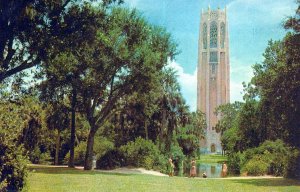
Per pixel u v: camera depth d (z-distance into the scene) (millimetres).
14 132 12875
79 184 19500
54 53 22609
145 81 37469
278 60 36906
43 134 46562
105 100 41719
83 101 39531
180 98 56094
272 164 35344
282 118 33375
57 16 21250
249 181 24922
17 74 24797
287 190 18922
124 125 56469
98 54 33375
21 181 12719
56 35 21500
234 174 44188
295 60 31016
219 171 55688
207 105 194875
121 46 34562
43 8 20734
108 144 50844
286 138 32281
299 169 27969
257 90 55250
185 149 68000
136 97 41344
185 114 58188
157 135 56219
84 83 36500
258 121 53469
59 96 39406
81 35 22453
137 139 45656
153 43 38500
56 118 43594
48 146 52469
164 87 55062
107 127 58062
